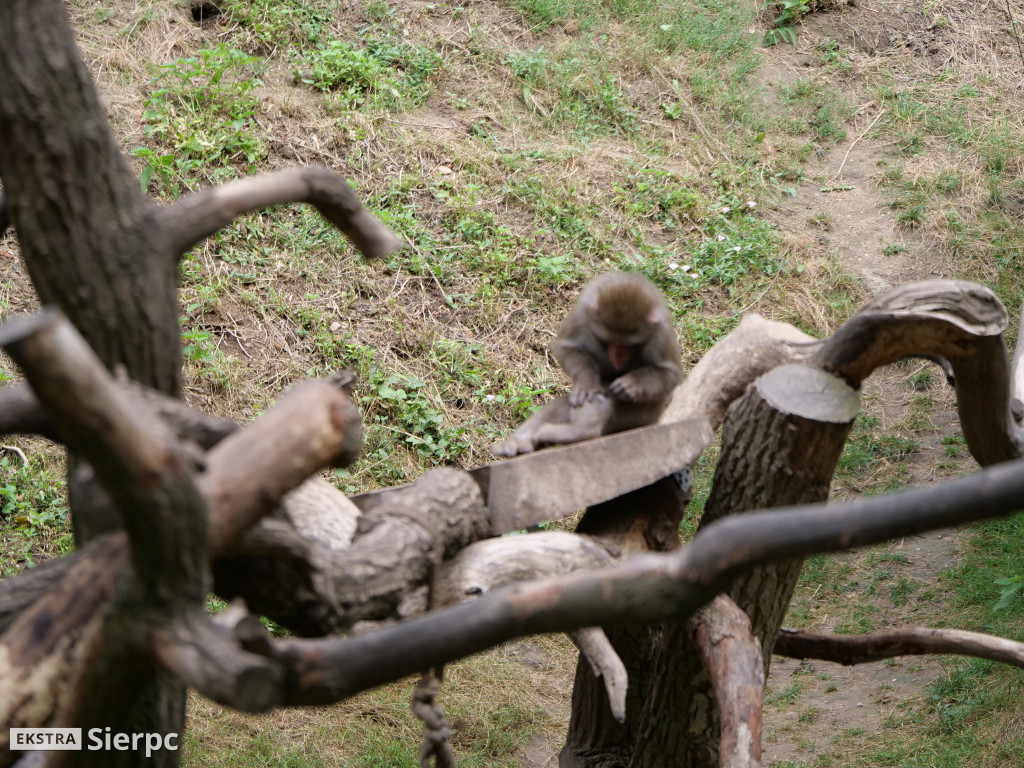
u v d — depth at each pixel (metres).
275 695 2.07
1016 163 12.02
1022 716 6.73
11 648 2.37
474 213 10.02
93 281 3.17
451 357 9.01
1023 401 4.85
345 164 10.01
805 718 7.16
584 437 4.48
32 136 3.06
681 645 4.56
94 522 2.49
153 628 2.15
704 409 4.79
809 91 12.80
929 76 13.23
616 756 5.57
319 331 8.84
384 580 3.03
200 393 8.14
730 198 11.23
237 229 9.27
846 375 4.17
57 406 1.83
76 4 10.62
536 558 3.67
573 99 11.77
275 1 11.29
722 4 13.58
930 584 8.11
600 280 5.22
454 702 7.10
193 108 9.79
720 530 2.11
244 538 2.55
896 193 11.70
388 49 11.27
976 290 3.98
